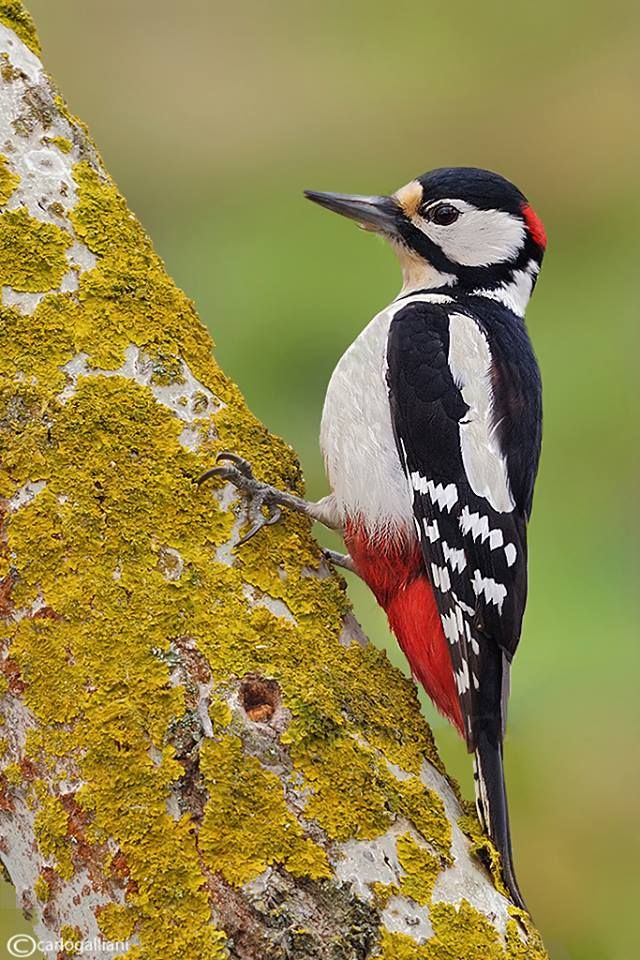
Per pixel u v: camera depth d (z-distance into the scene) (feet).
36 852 21.86
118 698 21.90
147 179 65.46
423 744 23.38
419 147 67.36
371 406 28.53
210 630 22.65
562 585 50.57
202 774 21.50
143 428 24.09
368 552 27.96
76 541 22.93
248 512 24.13
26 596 22.62
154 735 21.66
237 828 21.30
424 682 27.68
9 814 22.20
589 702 45.21
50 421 23.68
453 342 29.07
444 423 28.19
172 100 67.51
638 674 46.11
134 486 23.56
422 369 28.58
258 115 67.56
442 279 32.32
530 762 43.14
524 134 68.64
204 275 60.75
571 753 43.60
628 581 50.96
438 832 22.25
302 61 69.10
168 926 20.88
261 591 23.52
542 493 53.47
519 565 27.94
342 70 68.69
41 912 21.83
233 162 65.92
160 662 22.20
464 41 71.46
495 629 27.32
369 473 28.07
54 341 24.31
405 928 21.35
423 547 27.45
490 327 30.40
